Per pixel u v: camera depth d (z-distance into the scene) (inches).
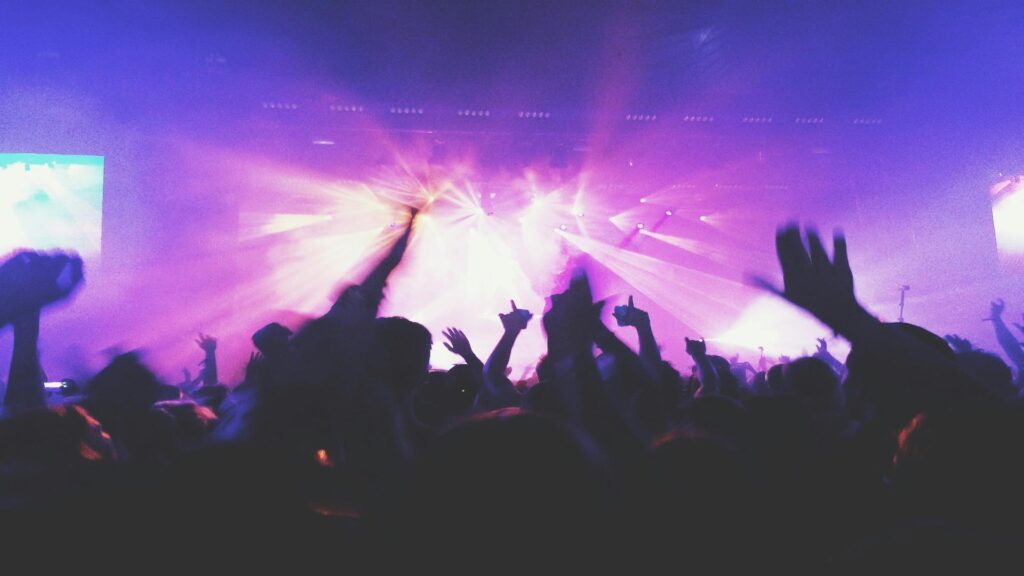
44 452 68.8
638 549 53.1
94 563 51.1
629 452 71.5
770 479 74.8
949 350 62.4
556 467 41.8
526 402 93.4
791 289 47.3
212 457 54.1
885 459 73.3
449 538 40.8
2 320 84.0
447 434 44.4
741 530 56.9
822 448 79.4
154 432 96.9
